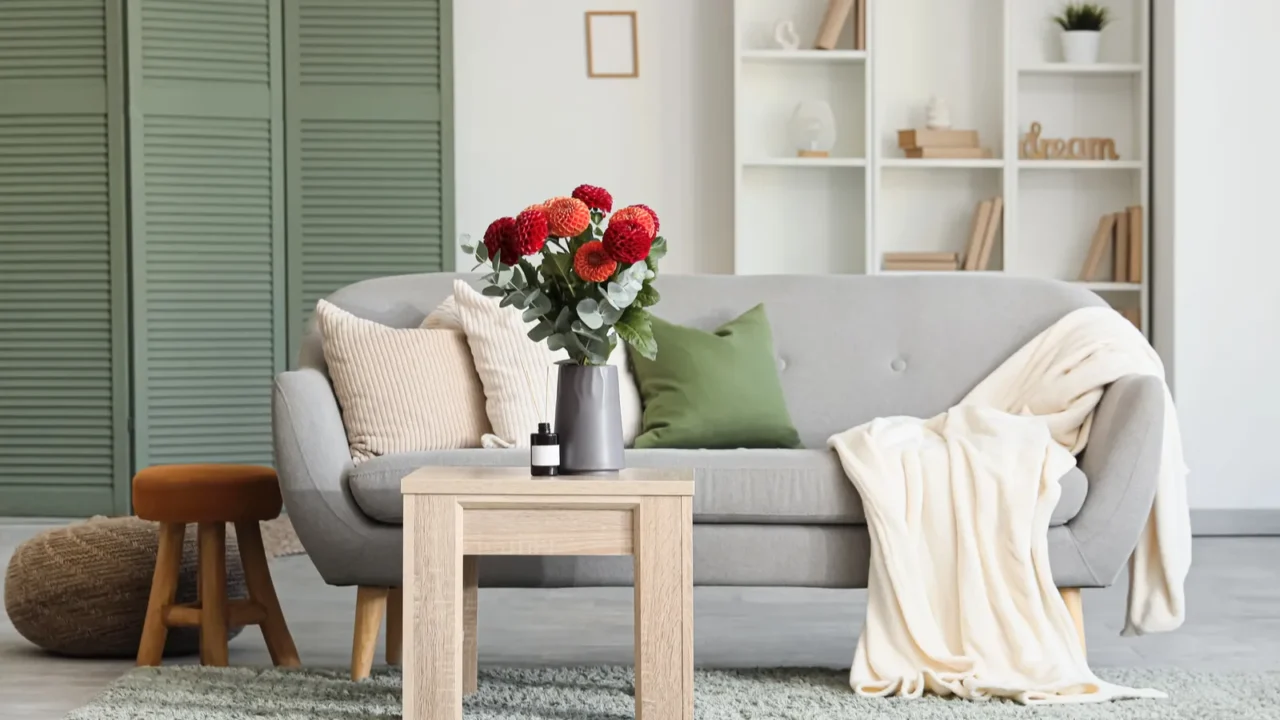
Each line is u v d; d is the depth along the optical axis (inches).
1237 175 208.5
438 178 216.7
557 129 223.9
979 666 106.7
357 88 214.8
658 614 94.3
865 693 107.0
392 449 121.0
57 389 209.6
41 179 208.7
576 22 223.6
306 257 215.0
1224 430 208.5
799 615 148.6
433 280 138.9
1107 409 116.3
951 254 217.0
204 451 211.9
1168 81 211.0
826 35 215.2
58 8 207.6
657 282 138.5
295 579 170.2
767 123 223.3
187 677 113.2
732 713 101.9
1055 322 133.6
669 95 224.2
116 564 124.0
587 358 99.9
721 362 128.2
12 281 209.6
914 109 223.5
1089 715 101.0
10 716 104.4
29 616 123.9
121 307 208.5
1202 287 208.7
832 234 223.8
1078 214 224.7
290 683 112.0
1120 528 111.1
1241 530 207.9
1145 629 118.2
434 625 95.0
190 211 210.1
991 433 115.4
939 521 109.9
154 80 207.9
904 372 134.0
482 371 125.3
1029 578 108.3
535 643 133.3
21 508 210.2
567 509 95.2
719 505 110.9
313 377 117.6
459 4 223.1
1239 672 117.8
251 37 212.2
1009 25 215.0
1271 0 208.1
